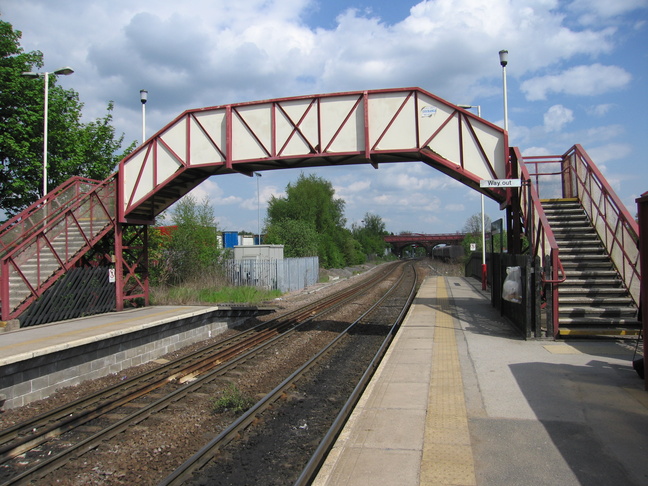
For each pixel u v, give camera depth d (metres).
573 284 11.02
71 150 21.31
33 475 5.42
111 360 10.46
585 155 12.98
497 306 15.64
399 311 19.42
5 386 7.94
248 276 27.75
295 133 13.51
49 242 12.89
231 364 10.34
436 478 4.24
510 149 13.17
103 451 6.12
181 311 14.12
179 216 27.45
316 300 23.20
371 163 13.91
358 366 10.48
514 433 5.20
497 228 18.00
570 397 6.29
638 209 6.70
